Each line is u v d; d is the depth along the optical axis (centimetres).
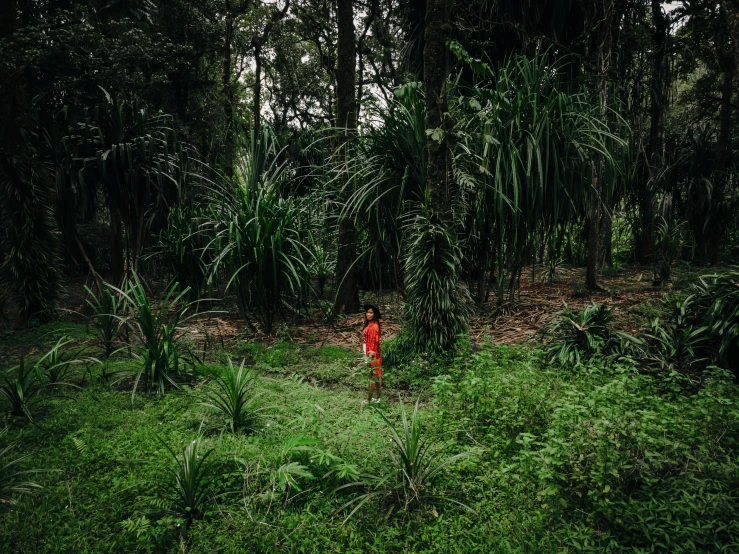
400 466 364
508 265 813
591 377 521
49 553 302
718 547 266
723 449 365
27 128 964
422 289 657
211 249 944
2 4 940
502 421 438
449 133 644
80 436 450
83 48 1077
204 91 2130
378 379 550
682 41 1345
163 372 581
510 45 1170
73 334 858
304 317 939
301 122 2261
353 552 303
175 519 325
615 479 336
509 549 292
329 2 1941
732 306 543
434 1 635
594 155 798
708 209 1269
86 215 1140
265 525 327
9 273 963
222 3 1962
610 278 1246
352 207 798
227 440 437
